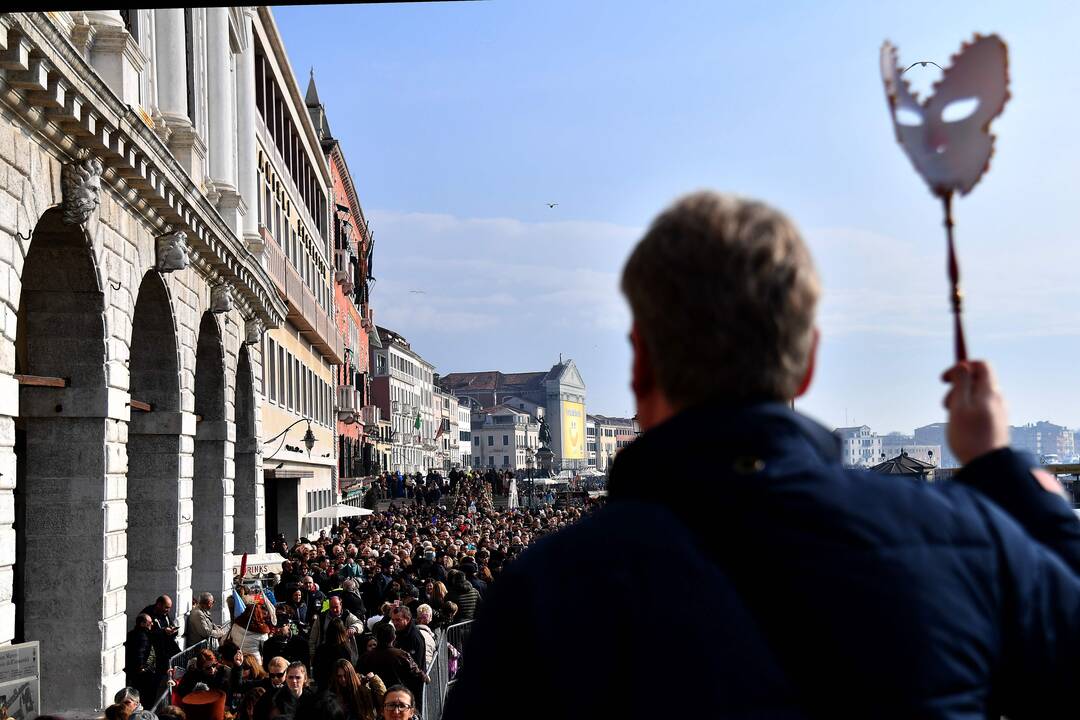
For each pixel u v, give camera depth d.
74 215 15.40
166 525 22.48
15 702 12.24
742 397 2.02
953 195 2.22
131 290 18.80
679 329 2.00
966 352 2.28
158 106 23.17
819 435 2.03
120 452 17.98
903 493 1.98
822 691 1.84
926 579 1.89
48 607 16.86
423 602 20.44
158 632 17.61
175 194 19.78
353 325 85.56
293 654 15.91
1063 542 2.10
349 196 81.12
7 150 13.27
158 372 22.28
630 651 1.87
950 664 1.86
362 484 75.62
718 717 1.81
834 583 1.87
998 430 2.23
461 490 80.81
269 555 31.28
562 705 1.88
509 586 1.99
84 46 17.11
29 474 16.98
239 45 32.78
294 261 49.19
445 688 16.95
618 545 1.94
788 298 1.99
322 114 73.62
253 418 32.88
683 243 2.01
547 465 120.31
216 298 25.88
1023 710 2.00
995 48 2.12
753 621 1.87
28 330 16.83
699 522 1.94
